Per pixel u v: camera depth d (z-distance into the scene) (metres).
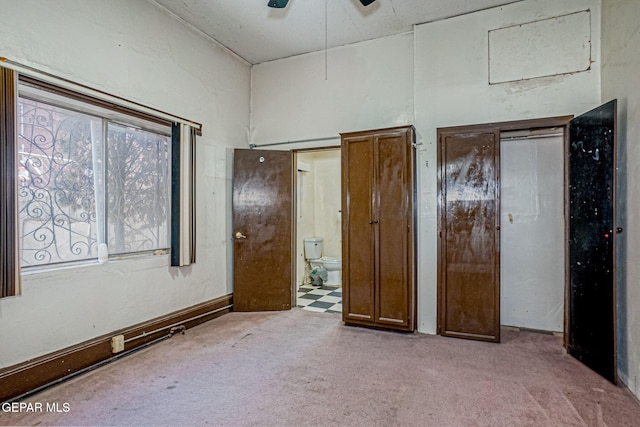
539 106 2.96
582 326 2.57
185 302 3.36
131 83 2.81
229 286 3.98
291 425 1.82
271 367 2.51
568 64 2.88
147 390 2.18
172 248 3.18
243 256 3.94
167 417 1.89
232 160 4.02
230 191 4.00
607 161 2.29
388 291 3.29
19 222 2.06
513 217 3.39
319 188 5.83
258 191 3.98
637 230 2.12
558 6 2.90
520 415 1.90
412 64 3.51
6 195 1.98
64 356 2.30
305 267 5.55
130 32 2.79
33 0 2.16
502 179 3.42
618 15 2.45
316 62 3.96
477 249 3.07
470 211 3.11
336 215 5.75
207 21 3.33
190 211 3.30
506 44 3.07
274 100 4.20
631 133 2.22
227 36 3.62
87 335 2.48
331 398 2.08
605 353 2.30
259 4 3.04
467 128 3.14
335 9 3.12
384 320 3.29
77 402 2.04
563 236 3.22
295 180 4.23
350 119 3.79
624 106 2.33
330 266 5.33
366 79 3.71
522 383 2.26
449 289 3.16
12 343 2.06
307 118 4.01
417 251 3.35
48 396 2.10
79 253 2.46
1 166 1.96
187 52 3.37
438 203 3.24
